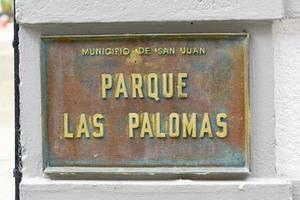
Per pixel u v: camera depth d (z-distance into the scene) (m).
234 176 3.94
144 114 3.96
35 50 4.00
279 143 3.97
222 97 3.92
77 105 3.98
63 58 3.98
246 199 3.90
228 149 3.92
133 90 3.95
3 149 9.30
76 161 4.00
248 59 3.90
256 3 3.87
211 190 3.91
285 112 3.96
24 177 4.04
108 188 3.95
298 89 3.95
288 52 3.95
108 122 3.97
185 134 3.94
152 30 3.95
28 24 3.97
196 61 3.92
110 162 3.98
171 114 3.94
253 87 3.95
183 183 3.93
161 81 3.94
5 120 10.99
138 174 3.96
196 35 3.90
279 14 3.86
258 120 3.95
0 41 16.66
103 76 3.97
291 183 3.92
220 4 3.88
